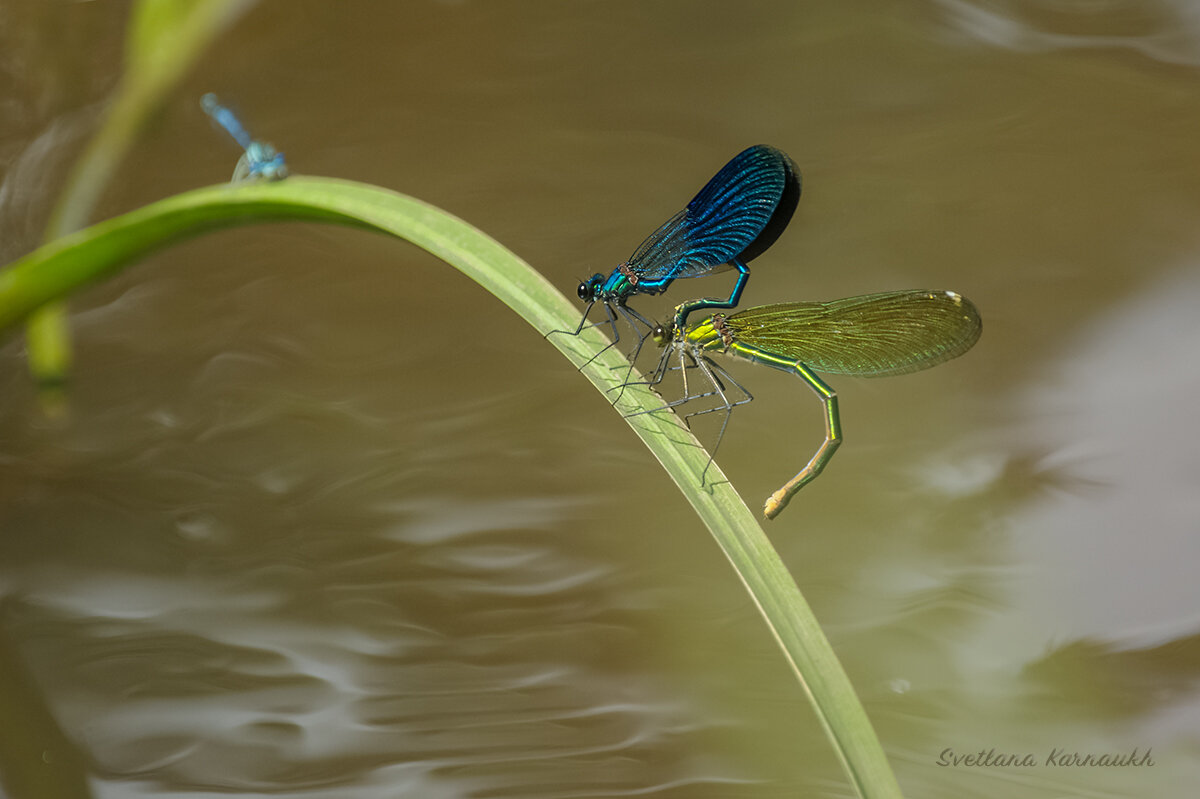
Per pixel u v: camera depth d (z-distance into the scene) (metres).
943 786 0.66
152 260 0.81
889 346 0.64
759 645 0.69
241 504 0.72
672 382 0.66
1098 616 0.69
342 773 0.67
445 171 0.87
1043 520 0.71
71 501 0.72
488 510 0.72
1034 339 0.76
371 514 0.72
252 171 0.61
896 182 0.86
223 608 0.70
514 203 0.84
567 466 0.73
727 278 0.77
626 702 0.68
